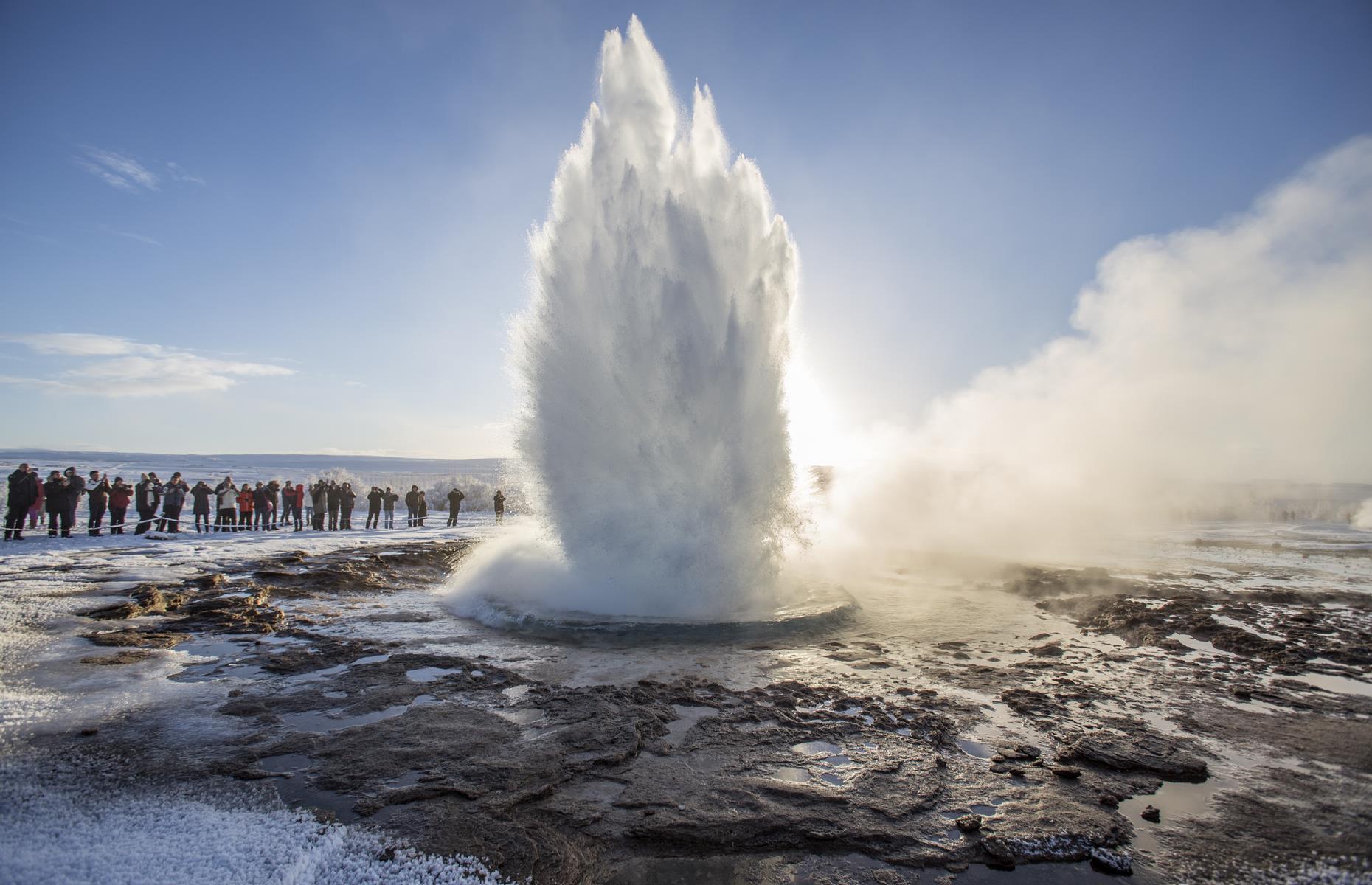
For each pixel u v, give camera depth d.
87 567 10.95
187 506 34.50
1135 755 3.93
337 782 3.53
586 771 3.72
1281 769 3.81
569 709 4.73
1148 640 7.03
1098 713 4.75
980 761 3.91
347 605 9.09
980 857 2.89
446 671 5.81
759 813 3.26
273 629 7.30
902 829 3.11
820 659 6.34
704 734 4.33
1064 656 6.46
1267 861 2.86
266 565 11.90
